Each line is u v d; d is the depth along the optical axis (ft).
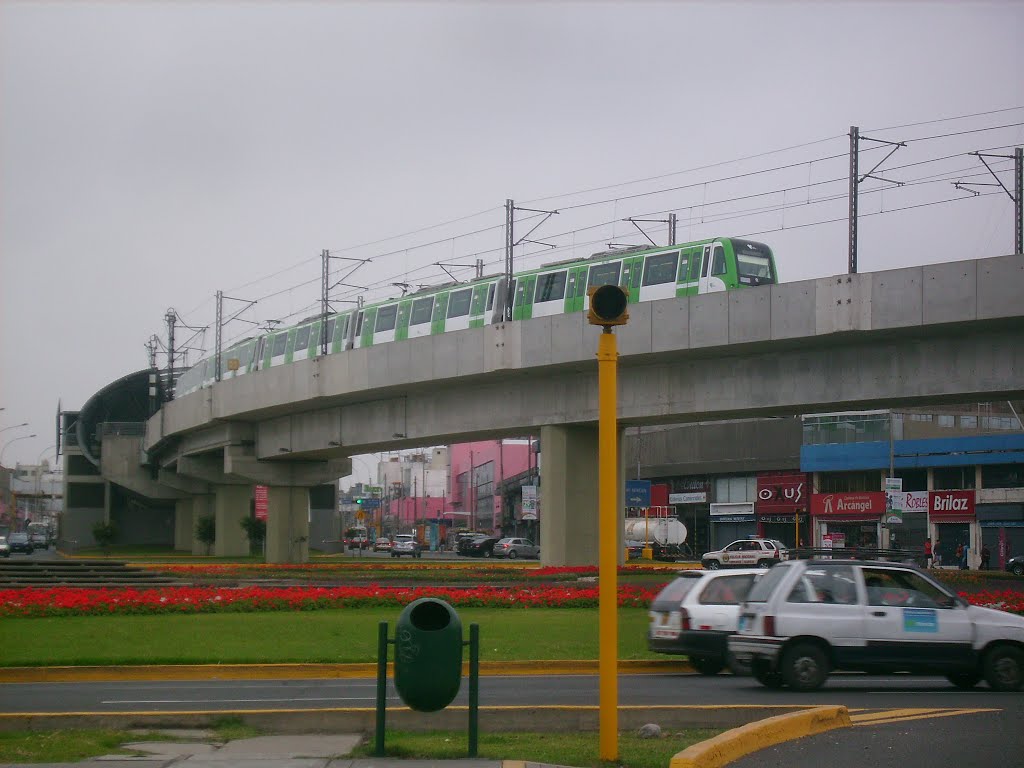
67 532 367.86
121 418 363.97
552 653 68.85
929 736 39.99
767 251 132.05
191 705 48.52
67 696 52.47
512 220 153.17
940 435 246.27
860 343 115.55
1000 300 100.68
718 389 128.16
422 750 35.88
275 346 206.80
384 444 179.83
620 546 160.25
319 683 58.90
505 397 153.17
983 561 198.59
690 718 43.24
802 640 53.83
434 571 159.84
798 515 243.60
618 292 33.24
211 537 295.89
